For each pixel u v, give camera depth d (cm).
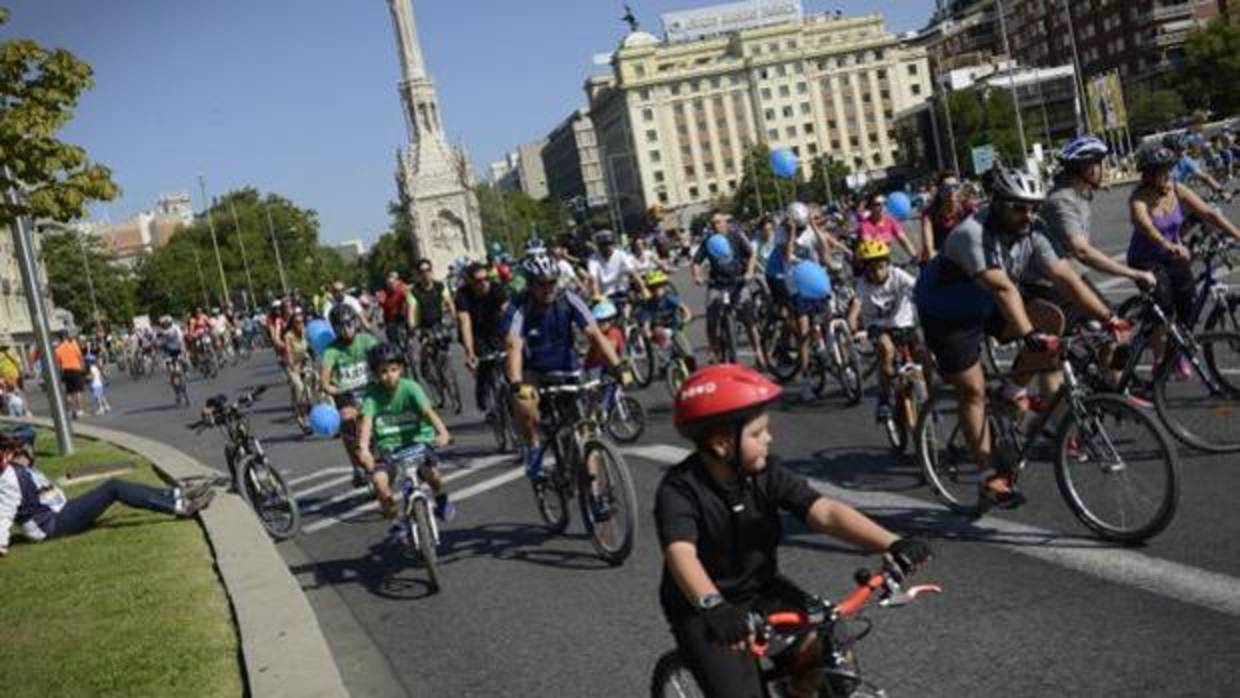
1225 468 692
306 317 1772
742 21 17662
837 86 16325
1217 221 829
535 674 549
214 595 744
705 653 330
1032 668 459
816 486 814
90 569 873
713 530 337
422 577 761
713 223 1440
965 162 11550
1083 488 614
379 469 759
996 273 617
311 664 567
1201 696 411
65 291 11338
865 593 311
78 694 579
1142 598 511
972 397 661
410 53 12350
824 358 1171
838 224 2575
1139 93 11069
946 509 709
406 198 12712
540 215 18450
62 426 1788
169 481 1295
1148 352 773
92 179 1449
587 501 722
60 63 1420
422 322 1650
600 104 17575
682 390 337
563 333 794
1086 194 755
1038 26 13450
